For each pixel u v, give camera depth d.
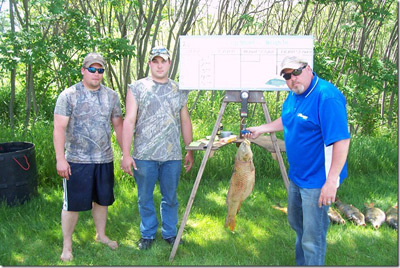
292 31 8.17
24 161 4.14
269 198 4.51
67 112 2.99
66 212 3.12
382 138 6.44
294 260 3.12
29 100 5.34
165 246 3.35
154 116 3.07
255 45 2.92
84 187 3.08
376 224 3.73
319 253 2.57
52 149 4.86
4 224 3.68
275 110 7.26
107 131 3.15
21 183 4.12
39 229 3.62
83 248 3.34
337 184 2.33
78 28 4.96
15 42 4.66
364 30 6.55
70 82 6.05
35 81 6.28
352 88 6.13
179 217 3.94
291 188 2.73
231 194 3.02
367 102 7.44
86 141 3.05
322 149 2.45
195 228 3.69
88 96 3.04
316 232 2.53
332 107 2.32
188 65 2.96
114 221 3.80
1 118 7.43
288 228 3.71
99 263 3.10
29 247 3.33
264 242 3.44
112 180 3.25
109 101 3.14
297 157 2.55
